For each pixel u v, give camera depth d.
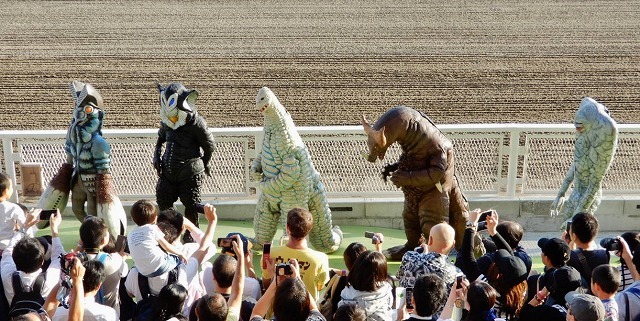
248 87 24.91
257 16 35.31
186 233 11.81
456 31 32.62
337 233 12.30
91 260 7.54
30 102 23.28
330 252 12.21
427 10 36.56
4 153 13.15
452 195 11.51
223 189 13.49
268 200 11.59
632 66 27.28
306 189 11.41
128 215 13.46
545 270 8.50
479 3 37.97
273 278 7.39
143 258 7.88
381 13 35.94
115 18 34.75
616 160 13.19
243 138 13.15
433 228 8.15
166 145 11.84
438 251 8.10
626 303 7.54
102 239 8.23
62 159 13.25
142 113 22.38
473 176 13.33
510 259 7.82
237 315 7.11
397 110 10.88
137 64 27.52
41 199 12.00
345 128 13.06
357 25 33.62
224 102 23.41
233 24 33.81
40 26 33.06
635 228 13.36
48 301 7.45
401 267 8.14
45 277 7.83
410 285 7.92
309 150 13.23
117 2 38.03
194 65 27.44
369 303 7.21
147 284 7.94
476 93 24.38
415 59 28.30
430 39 31.30
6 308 7.95
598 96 24.05
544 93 24.34
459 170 13.30
